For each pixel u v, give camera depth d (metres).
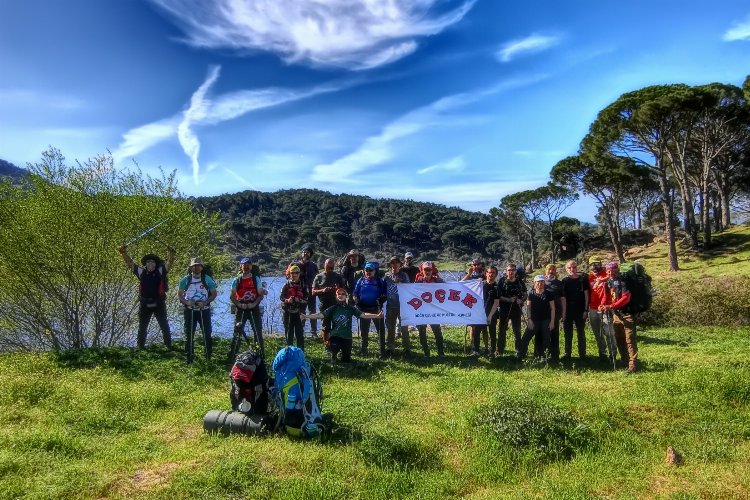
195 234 14.10
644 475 5.59
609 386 8.55
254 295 10.65
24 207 11.92
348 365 10.48
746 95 34.75
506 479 5.57
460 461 5.94
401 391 8.55
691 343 12.70
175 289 13.74
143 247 12.99
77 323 12.44
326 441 6.36
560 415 6.69
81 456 6.00
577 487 5.29
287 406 6.48
